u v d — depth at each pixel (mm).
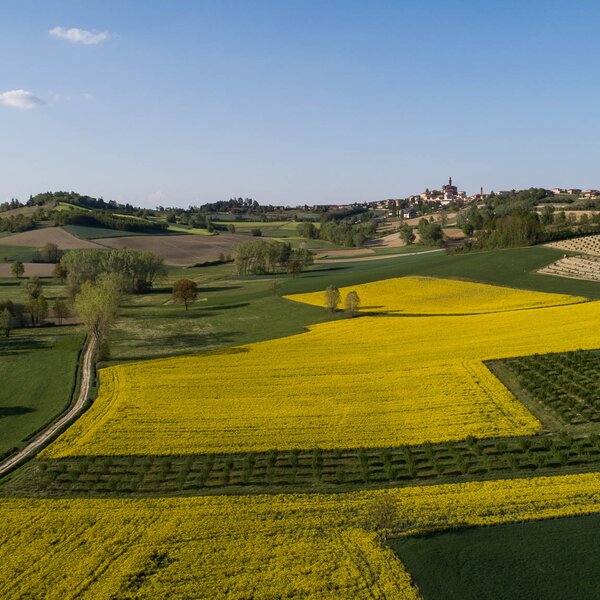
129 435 41094
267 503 31609
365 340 66938
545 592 23641
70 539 28609
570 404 42469
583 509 29359
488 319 72750
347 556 26453
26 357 65688
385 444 38562
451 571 25203
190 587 24688
